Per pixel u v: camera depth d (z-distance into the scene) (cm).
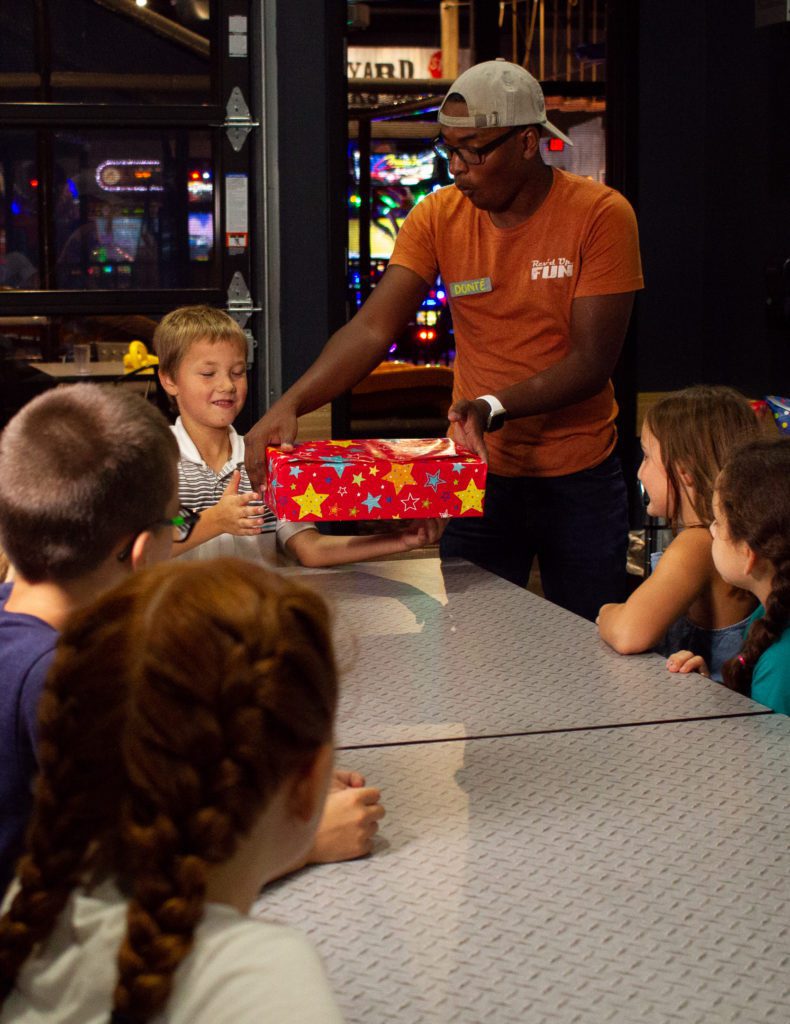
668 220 528
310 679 68
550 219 259
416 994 102
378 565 255
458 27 1153
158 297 473
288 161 480
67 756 68
